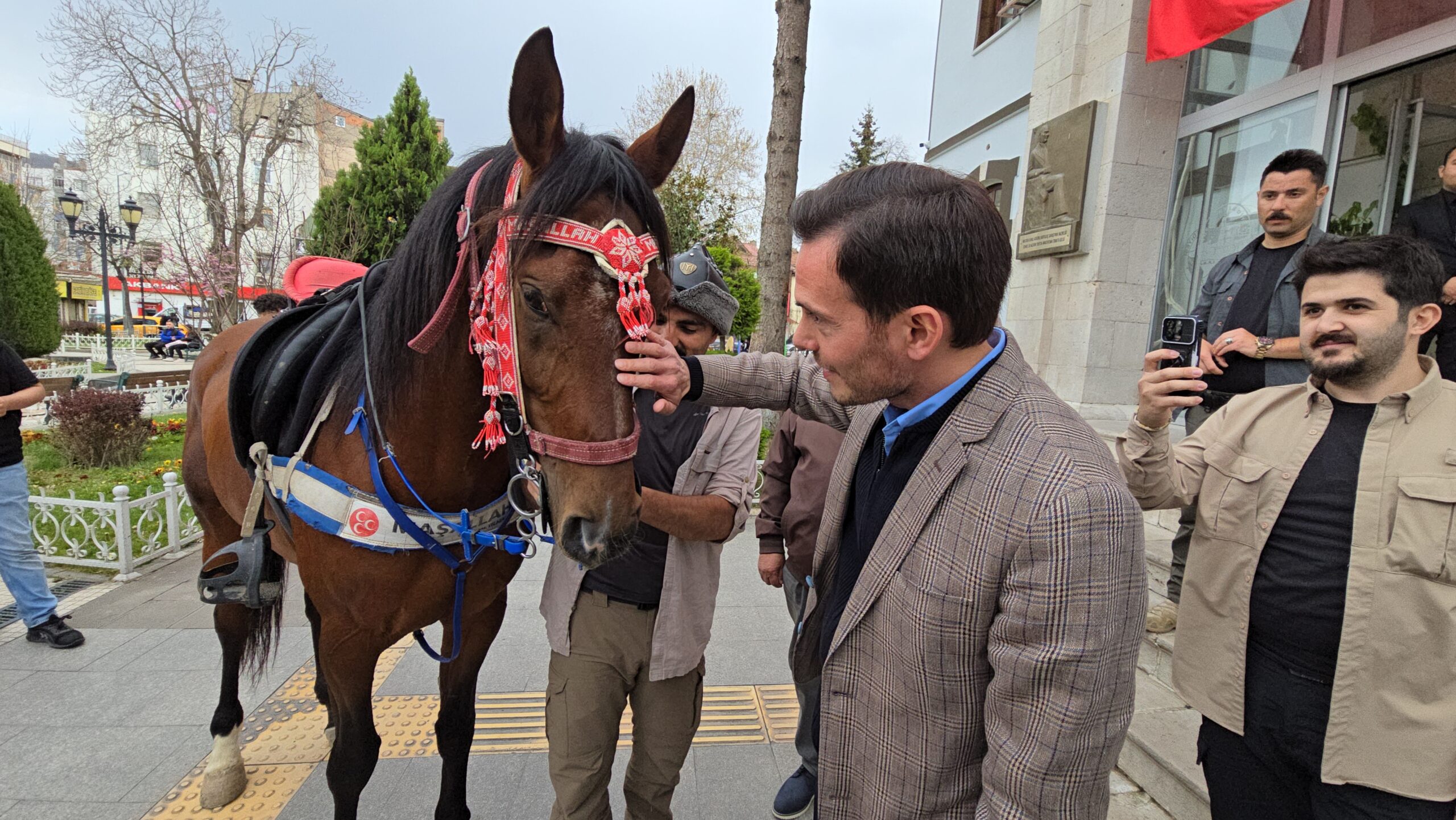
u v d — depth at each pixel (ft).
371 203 43.16
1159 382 4.32
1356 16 13.32
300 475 5.03
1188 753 7.57
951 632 3.03
